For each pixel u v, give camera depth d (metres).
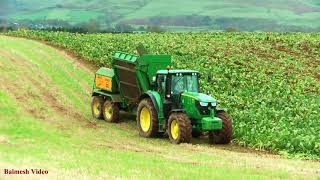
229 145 24.38
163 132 25.52
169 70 25.09
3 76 36.22
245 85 39.25
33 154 19.77
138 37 66.44
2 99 31.38
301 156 22.22
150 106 25.31
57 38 56.03
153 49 52.69
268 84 39.59
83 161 18.38
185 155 21.22
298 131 24.88
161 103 25.03
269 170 17.98
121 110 29.92
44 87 35.91
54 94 34.81
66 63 44.12
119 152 21.34
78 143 23.73
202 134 26.47
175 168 17.58
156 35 72.12
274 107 31.84
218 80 39.09
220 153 21.95
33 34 59.59
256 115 27.77
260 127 25.91
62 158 18.97
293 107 31.80
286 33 79.00
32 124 27.58
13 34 60.28
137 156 20.42
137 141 24.61
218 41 64.88
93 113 30.73
